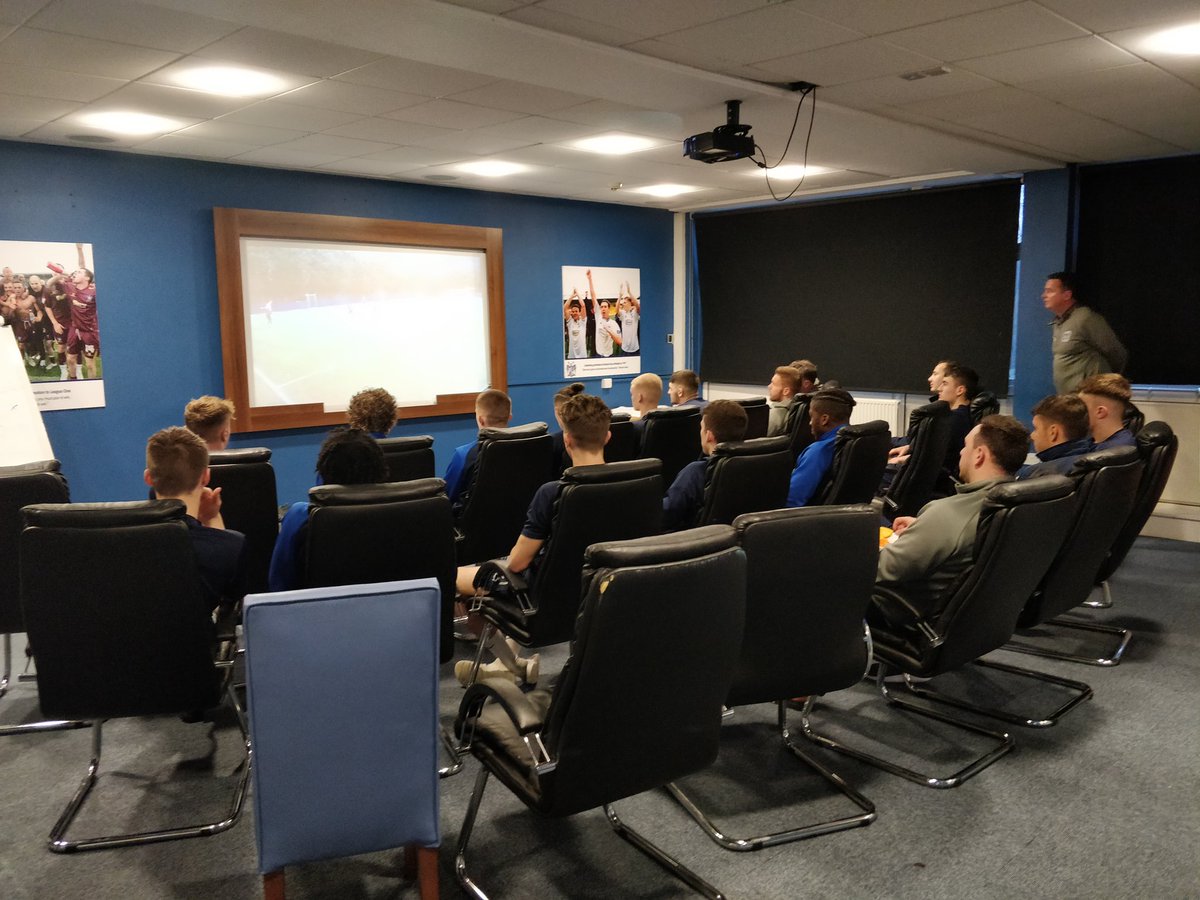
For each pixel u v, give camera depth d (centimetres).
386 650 174
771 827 233
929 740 284
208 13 306
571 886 209
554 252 807
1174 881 209
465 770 266
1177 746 279
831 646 227
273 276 631
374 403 408
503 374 770
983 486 257
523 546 268
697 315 925
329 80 398
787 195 800
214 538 235
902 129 510
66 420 551
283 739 170
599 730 172
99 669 211
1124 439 366
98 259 556
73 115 459
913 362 752
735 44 360
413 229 699
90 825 237
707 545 173
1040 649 366
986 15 323
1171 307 616
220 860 221
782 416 556
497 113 466
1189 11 318
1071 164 634
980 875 212
